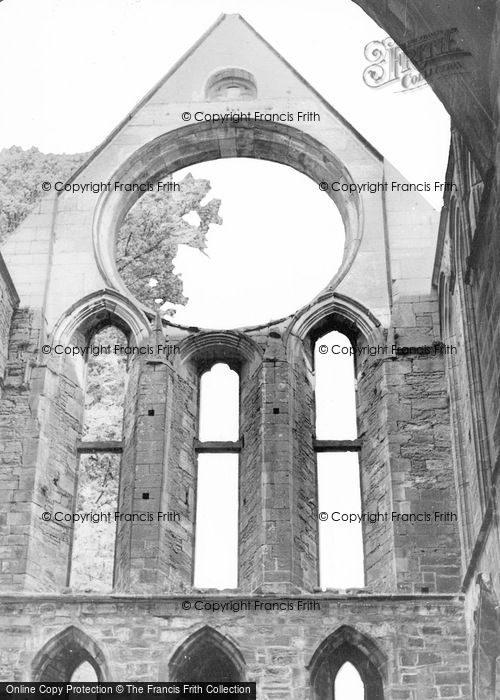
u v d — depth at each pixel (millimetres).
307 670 42000
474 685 40688
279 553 44250
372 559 44812
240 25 55406
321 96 53375
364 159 51969
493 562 38750
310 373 48688
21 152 62938
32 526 44781
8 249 50312
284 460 46000
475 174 41188
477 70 38094
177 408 47844
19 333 48406
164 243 65938
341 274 49562
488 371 40281
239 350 49156
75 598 43062
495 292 38562
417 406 46625
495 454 39406
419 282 49031
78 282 49781
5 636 42594
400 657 42062
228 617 42812
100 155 52750
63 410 47688
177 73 54344
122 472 47094
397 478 45250
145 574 43812
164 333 49094
